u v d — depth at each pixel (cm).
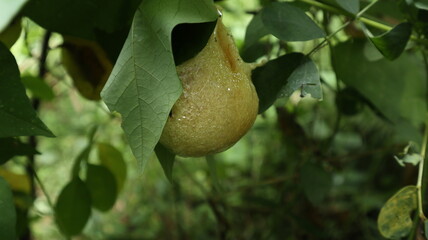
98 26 57
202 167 104
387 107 70
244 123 49
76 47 66
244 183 108
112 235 120
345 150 100
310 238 88
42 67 78
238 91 48
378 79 70
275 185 97
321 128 97
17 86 48
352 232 93
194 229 115
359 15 57
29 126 48
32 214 89
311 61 54
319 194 71
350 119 99
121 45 57
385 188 100
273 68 54
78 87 69
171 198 118
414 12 56
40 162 151
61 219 70
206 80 47
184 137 47
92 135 74
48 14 57
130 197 131
